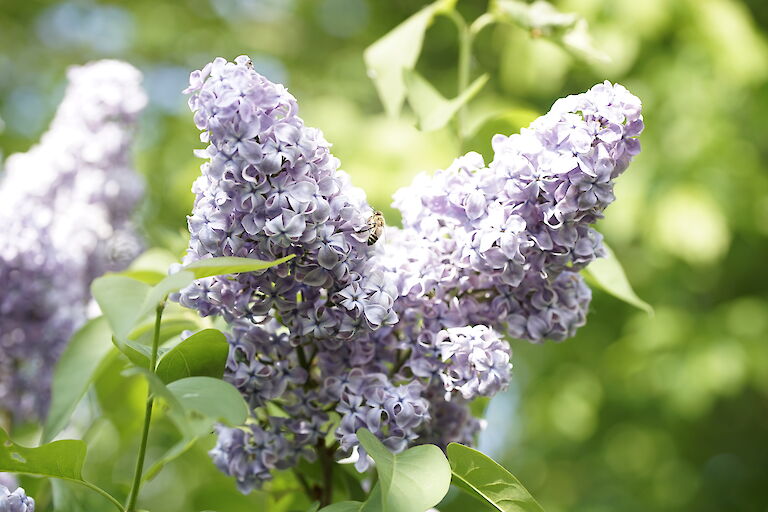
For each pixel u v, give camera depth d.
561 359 2.65
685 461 2.68
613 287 1.04
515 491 0.92
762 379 2.31
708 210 2.10
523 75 2.05
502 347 0.95
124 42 2.90
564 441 2.71
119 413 1.14
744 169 2.21
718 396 2.62
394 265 0.94
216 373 0.93
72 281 1.16
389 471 0.89
